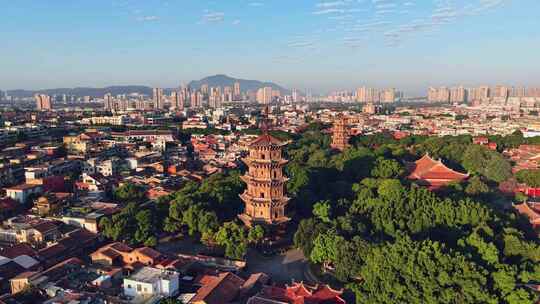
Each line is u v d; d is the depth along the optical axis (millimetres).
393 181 144875
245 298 95125
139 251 113125
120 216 129750
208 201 143750
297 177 169000
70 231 133500
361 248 102438
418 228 116312
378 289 87000
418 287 83562
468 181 167500
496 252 90250
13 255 110688
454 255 85938
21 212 157750
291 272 114750
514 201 161750
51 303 86875
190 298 93625
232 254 116375
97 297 92812
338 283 106688
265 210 131625
